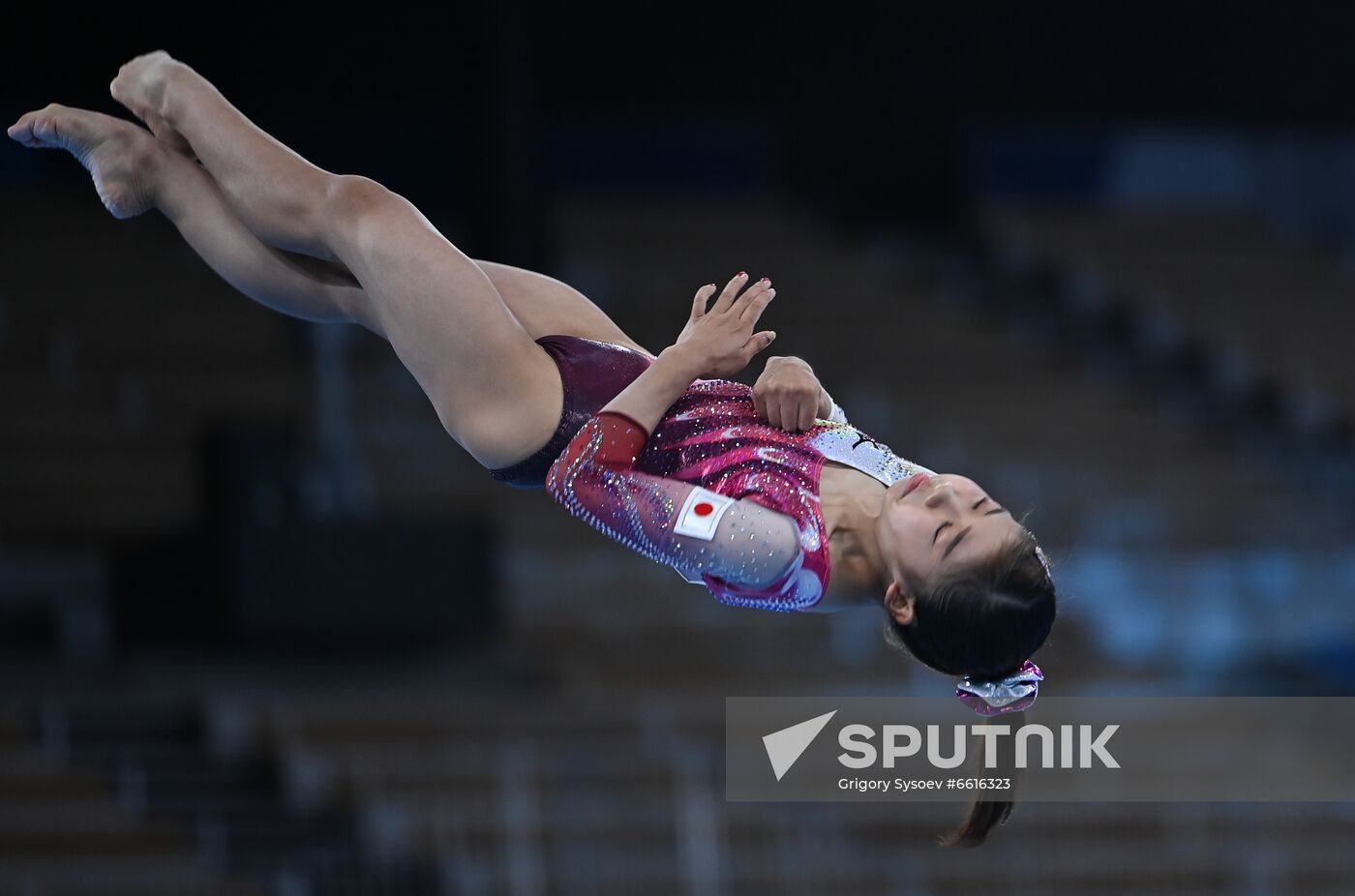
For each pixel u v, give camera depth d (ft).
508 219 80.59
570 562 70.28
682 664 65.98
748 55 92.94
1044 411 85.20
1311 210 108.37
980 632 20.25
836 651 68.54
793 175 99.04
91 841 50.80
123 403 73.72
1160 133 104.47
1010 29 95.71
